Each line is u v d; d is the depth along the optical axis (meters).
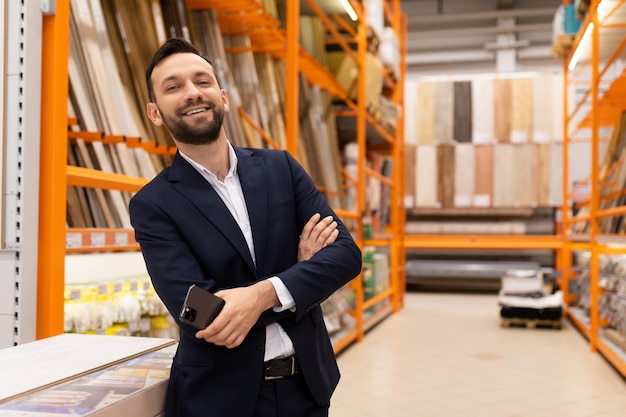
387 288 7.43
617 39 5.77
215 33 3.58
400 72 8.30
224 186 1.49
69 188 2.50
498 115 10.01
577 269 7.09
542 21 10.93
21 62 1.84
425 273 9.86
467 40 11.20
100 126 2.50
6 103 1.85
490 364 4.65
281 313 1.39
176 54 1.43
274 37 4.18
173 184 1.45
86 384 1.23
